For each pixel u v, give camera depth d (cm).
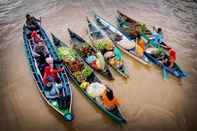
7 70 1291
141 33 1519
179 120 1034
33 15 1803
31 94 1152
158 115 1050
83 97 1127
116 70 1259
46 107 1087
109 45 1376
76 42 1455
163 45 1398
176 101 1117
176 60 1366
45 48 1343
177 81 1223
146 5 1986
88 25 1595
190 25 1716
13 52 1427
